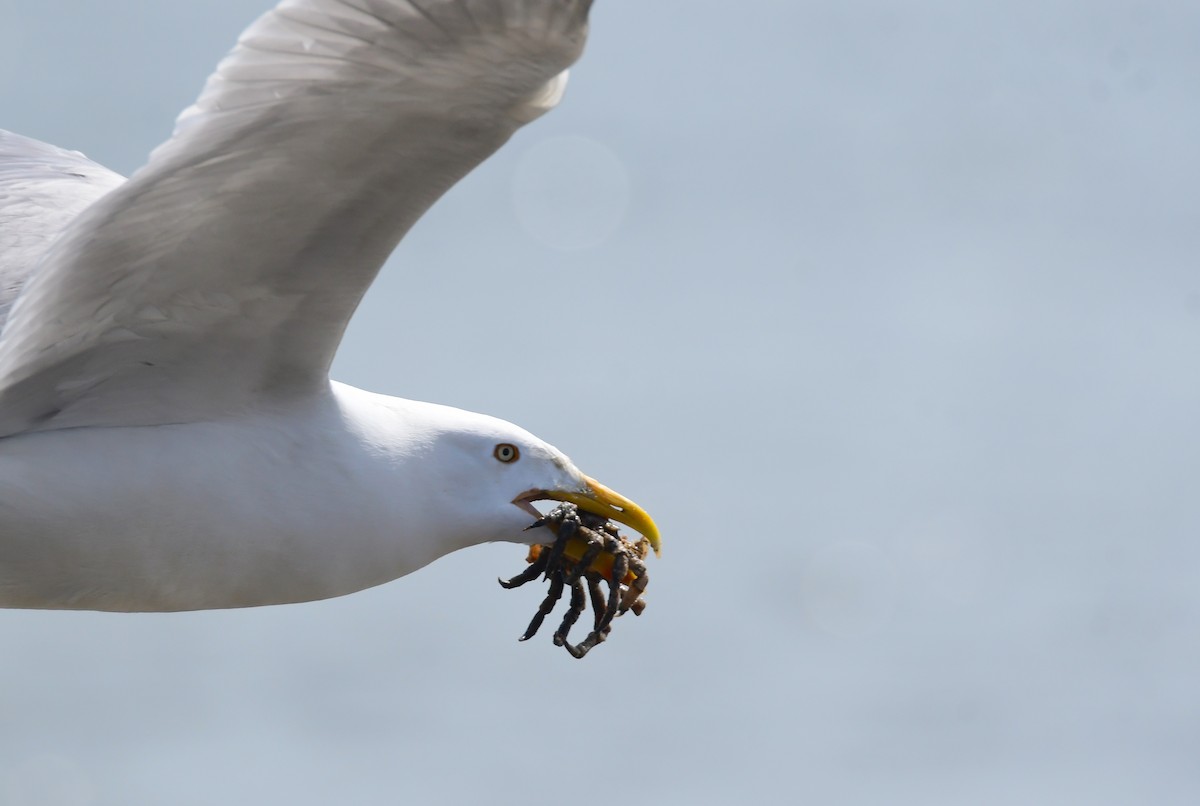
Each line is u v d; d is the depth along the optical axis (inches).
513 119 192.2
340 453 233.1
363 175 198.8
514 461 248.8
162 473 225.3
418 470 241.1
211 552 229.6
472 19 178.2
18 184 279.0
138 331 219.3
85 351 220.5
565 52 181.8
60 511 222.8
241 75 187.3
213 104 188.7
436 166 198.4
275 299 215.9
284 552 232.5
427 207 204.4
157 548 227.6
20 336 212.5
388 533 238.4
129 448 225.5
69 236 201.8
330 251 209.6
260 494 229.0
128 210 198.4
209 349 223.0
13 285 256.1
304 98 188.4
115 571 228.4
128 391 226.2
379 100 189.2
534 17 177.3
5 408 225.3
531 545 259.3
